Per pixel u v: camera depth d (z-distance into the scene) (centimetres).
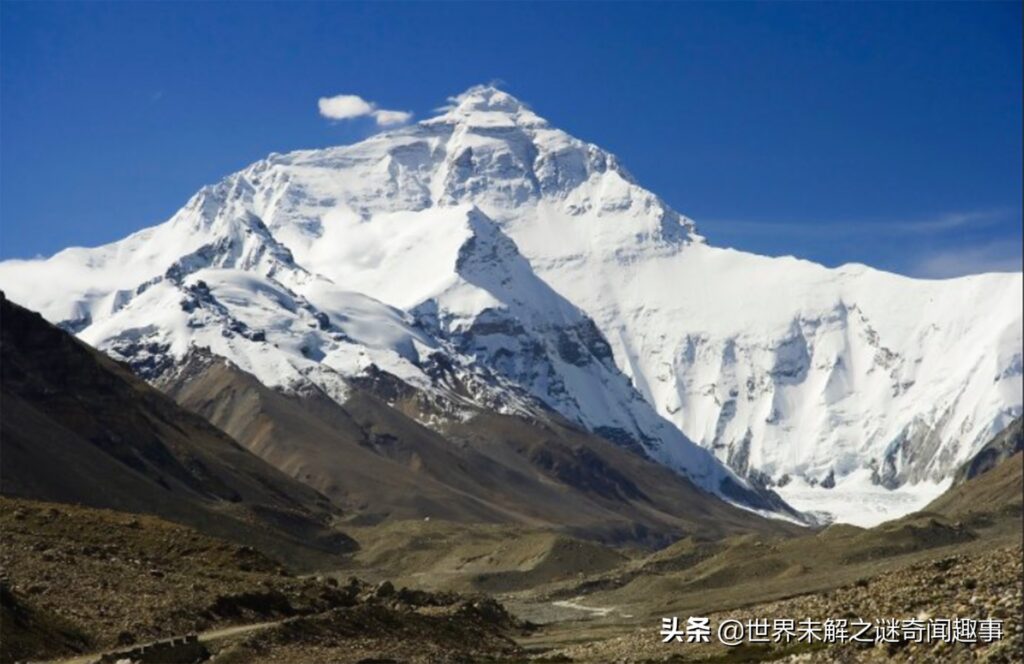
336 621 13312
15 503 16388
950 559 12631
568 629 19688
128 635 12031
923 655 9144
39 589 12662
